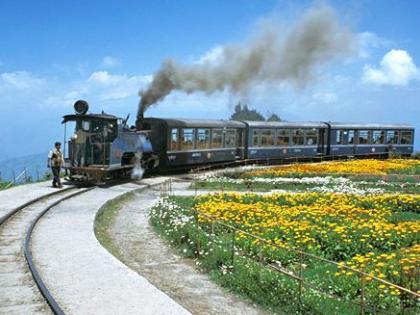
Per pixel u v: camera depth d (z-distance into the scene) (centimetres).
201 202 2089
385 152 5434
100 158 2756
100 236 1536
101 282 976
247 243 1262
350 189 2658
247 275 1045
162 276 1138
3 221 1597
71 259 1156
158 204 2048
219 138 3944
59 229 1527
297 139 4647
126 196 2491
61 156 2517
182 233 1454
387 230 1381
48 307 848
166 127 3406
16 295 911
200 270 1186
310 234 1332
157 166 3450
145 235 1606
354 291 934
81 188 2592
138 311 823
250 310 920
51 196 2262
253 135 4269
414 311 852
